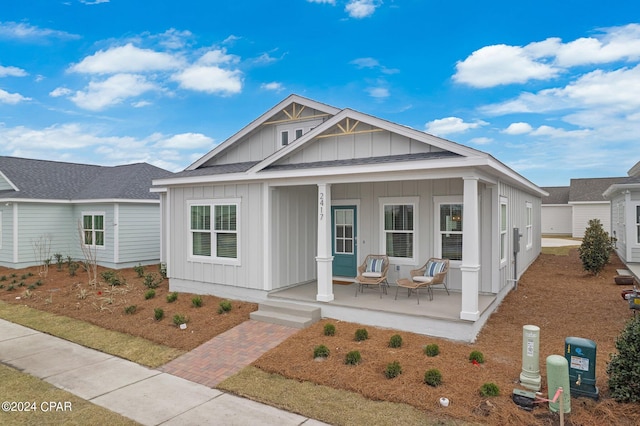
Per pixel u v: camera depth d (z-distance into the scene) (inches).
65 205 724.7
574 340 195.6
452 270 383.2
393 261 410.0
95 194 701.3
